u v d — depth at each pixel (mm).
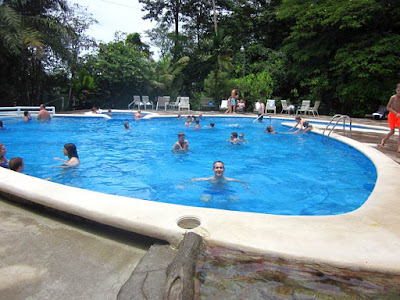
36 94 17688
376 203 2555
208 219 2070
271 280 1485
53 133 10398
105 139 9406
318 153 7387
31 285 1609
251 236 1828
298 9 19453
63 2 17062
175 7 27438
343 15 16812
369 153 5527
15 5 15383
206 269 1559
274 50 25547
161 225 1956
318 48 19062
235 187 4676
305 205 3896
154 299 1398
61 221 2393
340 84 18266
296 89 21328
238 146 8391
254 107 20578
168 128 12148
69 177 5219
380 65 15680
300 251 1668
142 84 22781
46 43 16141
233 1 27062
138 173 5527
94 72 20797
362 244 1753
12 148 7676
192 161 6574
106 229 2199
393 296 1380
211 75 21859
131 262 1828
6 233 2189
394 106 6129
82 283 1633
